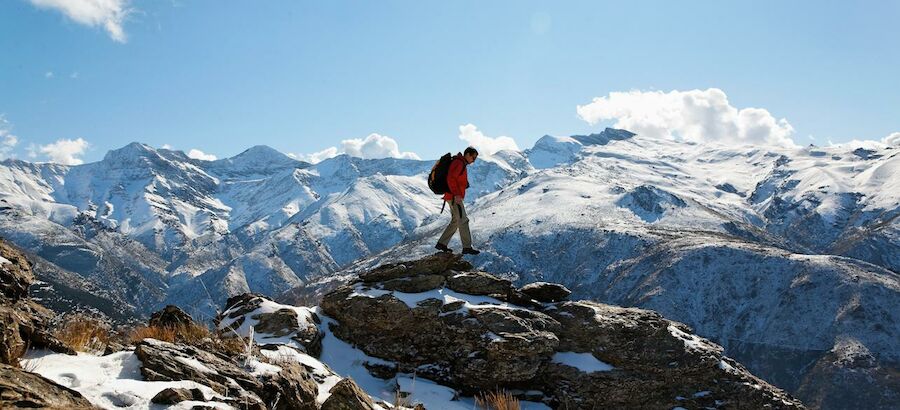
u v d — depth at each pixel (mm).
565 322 14414
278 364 8555
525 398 13172
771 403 13398
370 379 13125
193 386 5809
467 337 13438
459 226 14656
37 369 5633
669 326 14867
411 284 14766
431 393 12508
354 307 14109
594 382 13320
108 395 5242
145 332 9852
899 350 159000
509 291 15148
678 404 13375
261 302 13898
